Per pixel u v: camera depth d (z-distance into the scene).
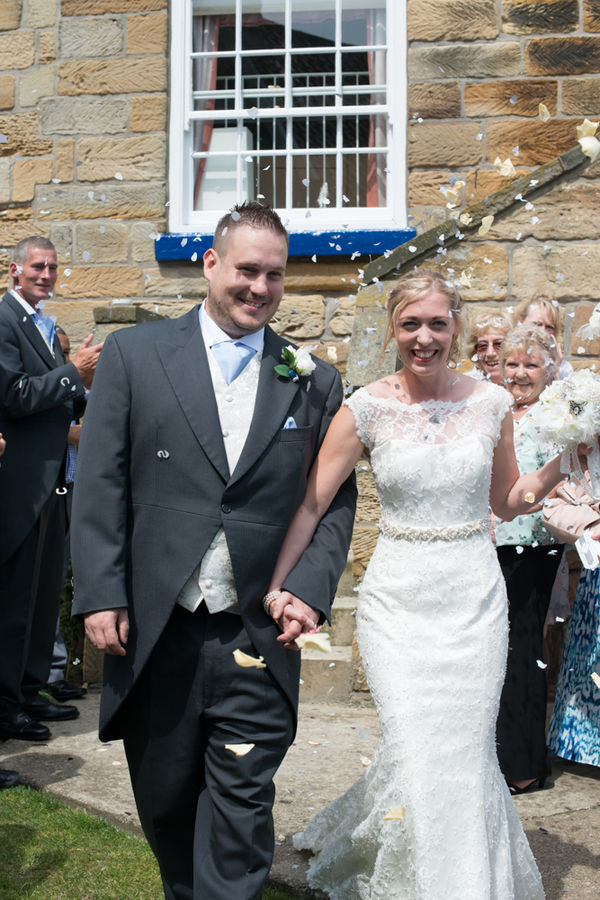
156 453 2.24
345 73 6.33
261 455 2.24
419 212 6.01
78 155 6.27
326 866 2.58
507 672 3.39
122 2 6.23
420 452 2.44
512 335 3.67
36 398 3.78
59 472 4.03
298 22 6.33
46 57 6.29
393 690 2.36
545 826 3.05
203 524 2.20
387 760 2.34
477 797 2.25
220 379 2.32
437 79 5.99
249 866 2.09
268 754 2.18
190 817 2.30
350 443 2.48
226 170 6.47
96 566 2.17
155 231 6.23
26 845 2.90
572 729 3.45
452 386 2.58
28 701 4.17
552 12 5.88
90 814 3.17
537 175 4.72
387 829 2.27
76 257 6.29
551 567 3.54
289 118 6.36
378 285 4.65
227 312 2.29
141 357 2.29
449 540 2.44
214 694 2.19
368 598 2.53
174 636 2.22
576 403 2.47
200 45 6.44
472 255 4.75
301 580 2.27
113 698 2.23
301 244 5.98
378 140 6.32
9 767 3.56
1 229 6.36
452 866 2.18
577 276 4.70
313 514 2.42
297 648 2.21
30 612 3.96
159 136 6.23
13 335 3.93
